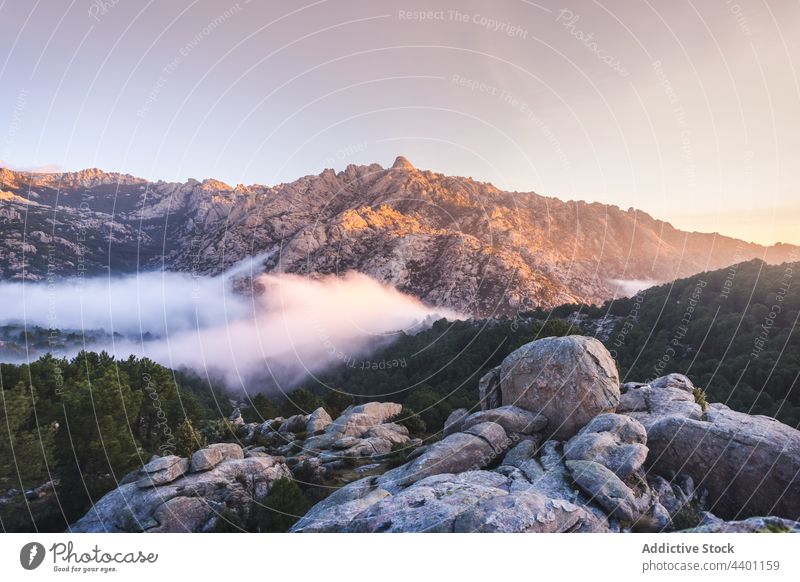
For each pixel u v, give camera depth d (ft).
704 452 61.67
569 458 59.98
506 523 42.39
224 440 158.81
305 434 163.73
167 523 79.00
